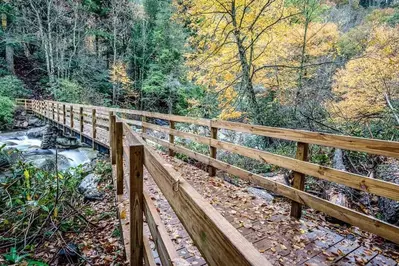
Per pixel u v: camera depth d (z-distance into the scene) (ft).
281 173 16.53
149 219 5.23
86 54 76.13
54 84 65.46
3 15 68.28
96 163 20.77
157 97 65.21
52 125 42.42
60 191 14.44
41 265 8.55
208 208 2.58
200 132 26.66
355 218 7.09
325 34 23.93
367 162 16.28
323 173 8.05
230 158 19.43
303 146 8.87
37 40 71.56
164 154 20.20
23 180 14.79
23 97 67.51
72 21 71.26
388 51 21.06
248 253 1.81
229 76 23.95
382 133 19.48
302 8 23.32
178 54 59.93
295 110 23.36
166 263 3.93
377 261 7.18
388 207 11.45
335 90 23.06
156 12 73.67
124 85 70.23
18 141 42.63
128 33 76.23
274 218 9.59
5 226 11.68
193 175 14.66
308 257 7.29
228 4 21.74
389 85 20.63
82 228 11.96
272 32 22.57
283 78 25.13
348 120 21.22
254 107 24.03
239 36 22.50
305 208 12.21
